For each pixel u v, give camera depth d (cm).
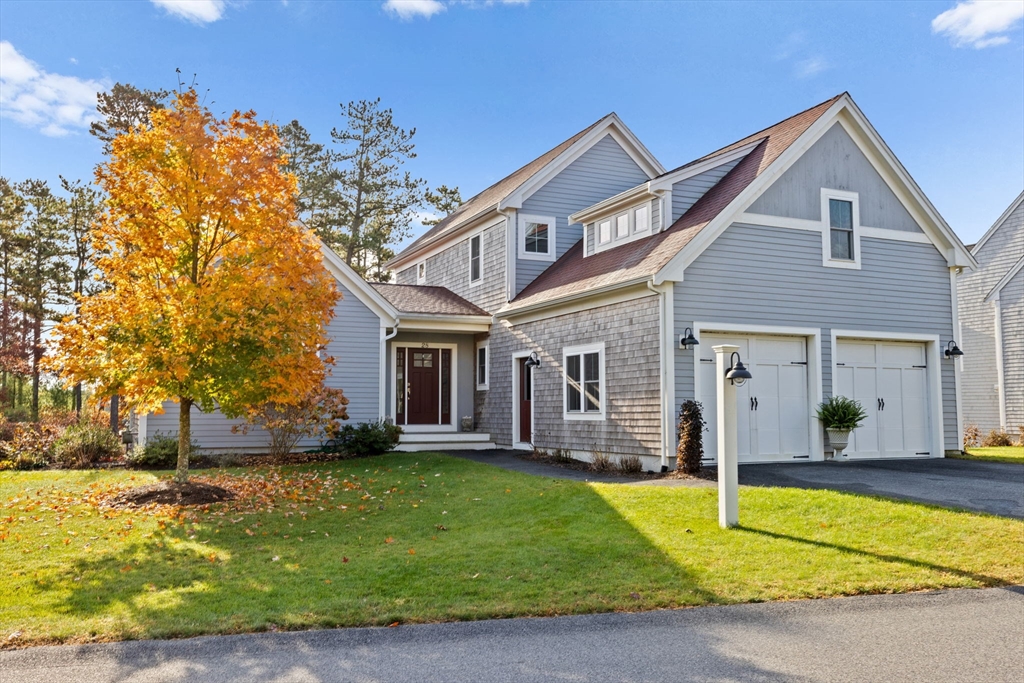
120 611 584
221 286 1041
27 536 853
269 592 634
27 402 3425
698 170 1608
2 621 559
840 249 1544
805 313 1488
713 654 503
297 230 1125
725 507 870
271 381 1065
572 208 2088
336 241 3825
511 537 838
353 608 591
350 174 3831
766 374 1461
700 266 1390
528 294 1917
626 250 1652
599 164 2130
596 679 457
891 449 1580
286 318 1055
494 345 2062
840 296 1530
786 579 680
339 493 1166
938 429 1609
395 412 2108
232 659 489
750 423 1438
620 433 1470
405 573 692
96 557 761
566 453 1656
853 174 1571
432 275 2594
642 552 761
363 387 1812
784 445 1470
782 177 1488
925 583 672
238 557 765
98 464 1540
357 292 1823
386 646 516
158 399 1114
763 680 456
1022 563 729
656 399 1366
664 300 1359
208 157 1049
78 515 975
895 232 1608
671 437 1336
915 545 785
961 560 737
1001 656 498
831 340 1513
